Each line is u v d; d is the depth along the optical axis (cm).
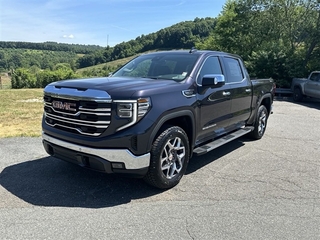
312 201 369
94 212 330
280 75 1972
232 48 2633
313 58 2116
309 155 567
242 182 426
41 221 308
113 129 338
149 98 351
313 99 1672
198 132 441
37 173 441
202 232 295
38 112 1008
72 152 363
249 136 679
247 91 588
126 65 532
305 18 2127
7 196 365
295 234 295
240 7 2445
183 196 376
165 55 504
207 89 450
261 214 334
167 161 388
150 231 294
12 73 4397
